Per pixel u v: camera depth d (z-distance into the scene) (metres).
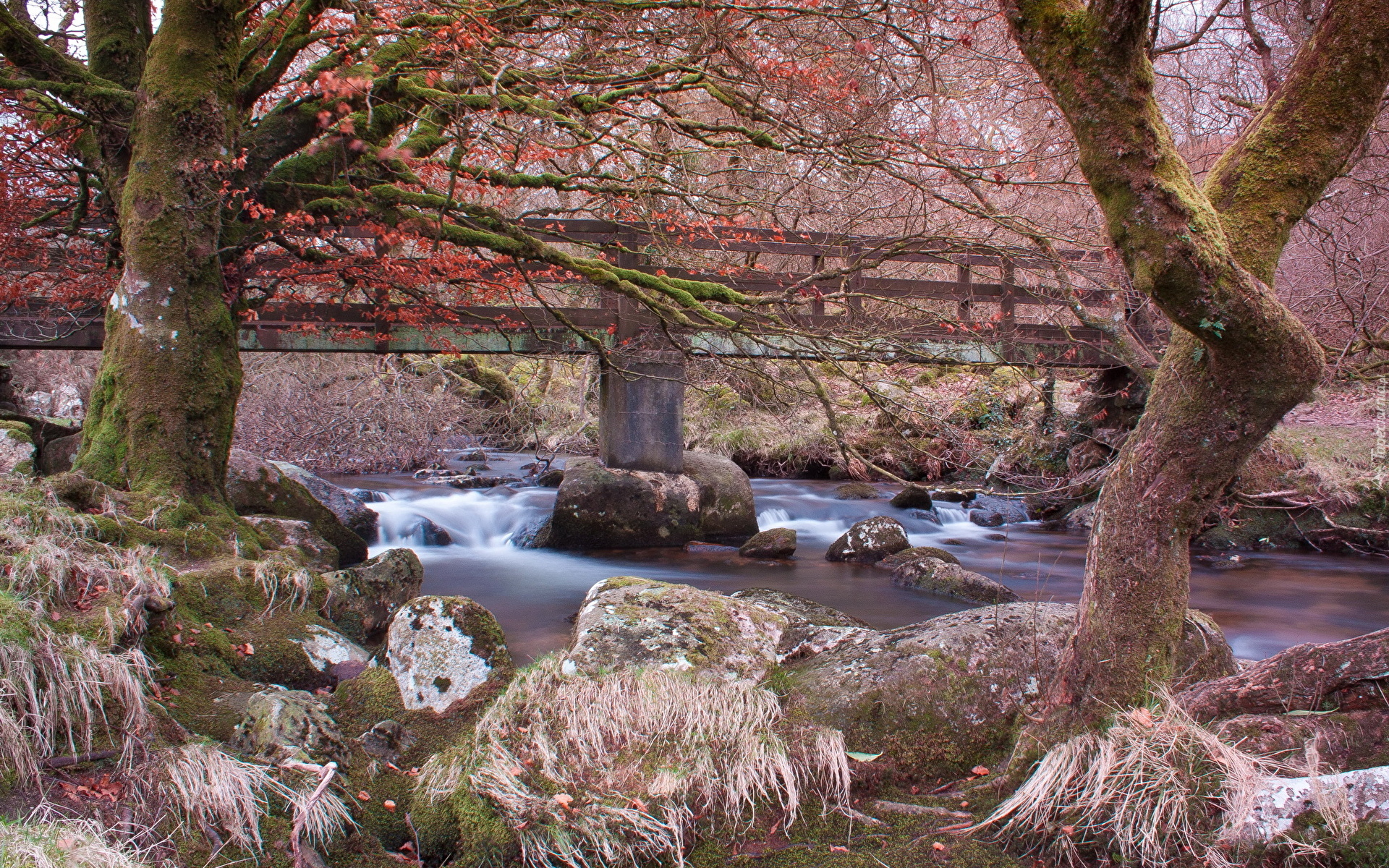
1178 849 2.52
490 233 7.57
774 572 9.78
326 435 17.05
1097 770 2.74
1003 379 15.95
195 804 2.73
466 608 4.39
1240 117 8.38
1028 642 3.80
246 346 11.12
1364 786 2.43
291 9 7.34
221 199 6.39
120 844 2.40
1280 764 2.62
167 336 6.16
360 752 3.55
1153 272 2.26
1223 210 2.61
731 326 7.49
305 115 7.11
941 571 8.66
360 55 7.81
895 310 10.65
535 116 6.44
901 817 3.05
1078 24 2.21
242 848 2.67
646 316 11.71
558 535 11.20
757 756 3.21
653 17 7.53
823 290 11.05
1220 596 9.12
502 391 21.23
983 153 8.77
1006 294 11.86
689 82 7.06
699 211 7.59
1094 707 2.91
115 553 4.23
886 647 3.89
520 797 2.95
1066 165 9.14
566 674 3.77
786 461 17.42
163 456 6.07
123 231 6.33
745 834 2.95
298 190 7.18
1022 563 10.83
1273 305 2.37
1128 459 2.90
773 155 9.34
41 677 2.94
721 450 17.75
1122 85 2.17
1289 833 2.42
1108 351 8.88
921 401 12.64
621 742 3.30
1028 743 3.08
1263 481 11.93
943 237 7.30
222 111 6.43
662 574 9.65
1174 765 2.66
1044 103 8.68
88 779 2.74
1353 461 11.93
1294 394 2.54
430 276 8.08
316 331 11.02
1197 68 10.31
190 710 3.61
